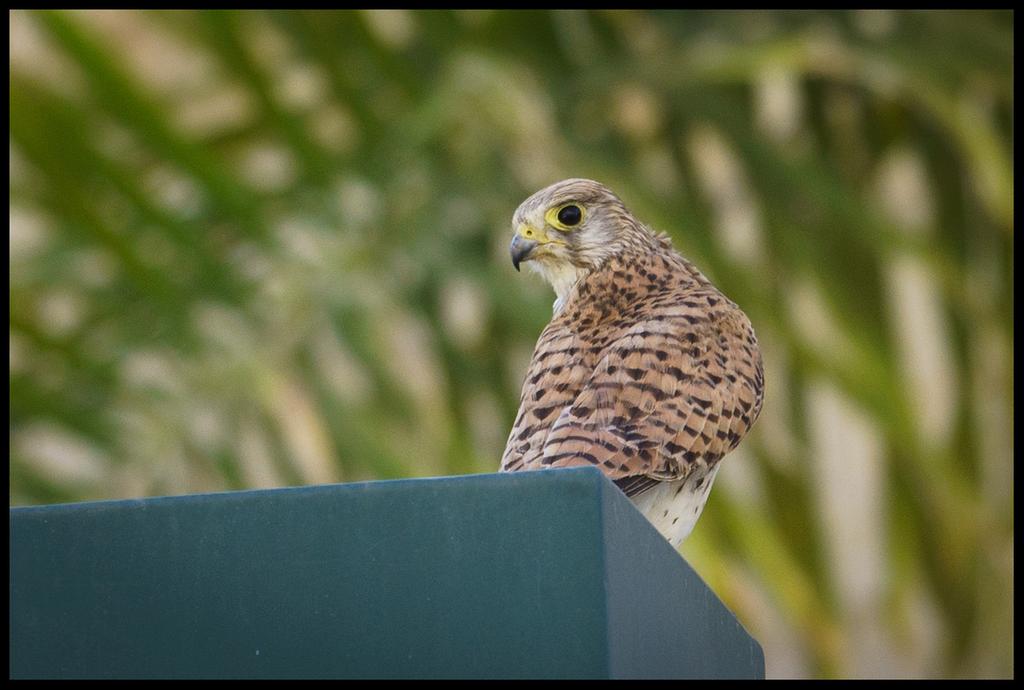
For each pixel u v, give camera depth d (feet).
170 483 35.83
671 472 27.20
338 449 36.70
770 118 46.26
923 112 48.39
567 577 17.84
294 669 18.42
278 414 36.60
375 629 18.25
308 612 18.48
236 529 18.83
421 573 18.22
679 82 44.65
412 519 18.34
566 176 41.65
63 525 19.21
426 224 39.40
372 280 38.42
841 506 52.37
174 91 40.81
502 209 40.06
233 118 40.75
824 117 48.52
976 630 48.32
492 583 18.02
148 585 18.94
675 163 45.03
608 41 45.21
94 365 36.11
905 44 47.01
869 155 48.57
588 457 26.78
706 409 27.76
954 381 48.62
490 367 40.11
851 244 45.83
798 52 44.47
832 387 46.57
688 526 28.32
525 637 17.84
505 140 40.88
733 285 42.60
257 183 38.86
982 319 48.06
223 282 37.27
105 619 18.99
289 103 41.01
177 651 18.76
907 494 47.78
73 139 37.01
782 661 48.49
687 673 20.07
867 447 51.83
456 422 39.70
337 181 39.58
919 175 49.06
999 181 45.34
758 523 41.78
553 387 28.04
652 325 28.99
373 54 41.34
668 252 32.40
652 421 27.32
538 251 31.60
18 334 36.11
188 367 36.50
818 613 43.93
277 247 37.99
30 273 36.63
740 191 45.88
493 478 18.16
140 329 36.68
